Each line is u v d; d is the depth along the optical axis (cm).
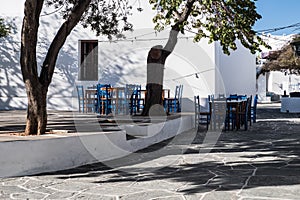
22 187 457
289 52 2342
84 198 409
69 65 1437
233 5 902
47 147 549
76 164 591
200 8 1061
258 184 458
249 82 1778
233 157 656
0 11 1473
